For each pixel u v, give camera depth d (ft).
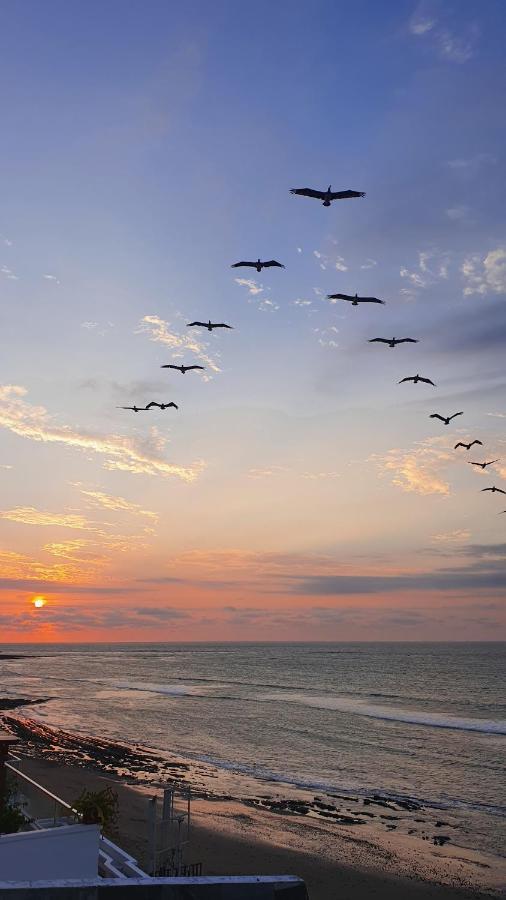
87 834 44.55
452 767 174.50
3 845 41.83
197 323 123.54
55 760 179.42
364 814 127.24
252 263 100.73
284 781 156.56
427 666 647.15
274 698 359.66
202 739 220.64
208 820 119.75
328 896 87.81
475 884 92.53
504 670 580.71
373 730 241.35
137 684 460.55
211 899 18.15
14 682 485.56
